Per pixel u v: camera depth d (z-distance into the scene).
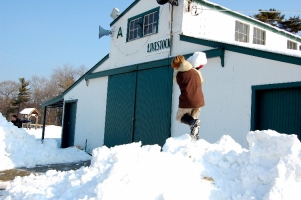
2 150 10.05
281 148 3.62
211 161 4.19
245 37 12.57
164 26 11.06
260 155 3.75
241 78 7.99
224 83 8.41
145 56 11.80
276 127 7.23
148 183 3.64
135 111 11.76
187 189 3.53
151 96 11.06
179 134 9.70
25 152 10.29
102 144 13.55
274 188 3.21
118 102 12.86
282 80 7.04
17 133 10.66
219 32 11.41
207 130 8.70
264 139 3.87
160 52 11.05
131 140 11.70
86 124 15.08
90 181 4.27
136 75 12.01
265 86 7.38
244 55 7.98
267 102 7.51
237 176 3.87
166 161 4.06
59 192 4.41
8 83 71.25
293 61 6.78
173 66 5.24
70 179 4.96
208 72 8.91
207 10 11.03
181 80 5.15
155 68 11.10
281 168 3.39
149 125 10.92
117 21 13.81
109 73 13.59
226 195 3.58
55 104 19.91
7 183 7.29
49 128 34.53
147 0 12.11
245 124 7.76
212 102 8.67
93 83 15.03
